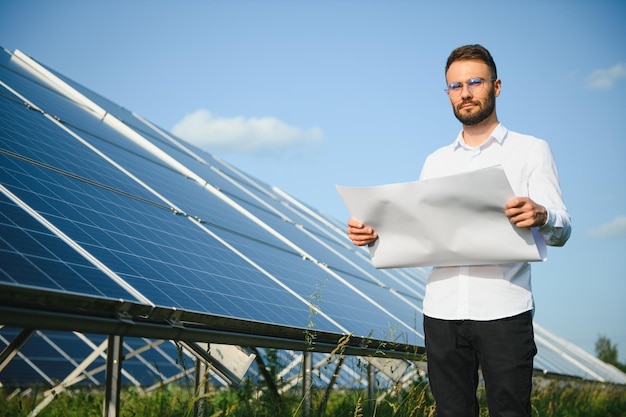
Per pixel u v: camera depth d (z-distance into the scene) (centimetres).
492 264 389
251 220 1142
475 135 423
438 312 407
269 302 693
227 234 898
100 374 1058
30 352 964
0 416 641
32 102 909
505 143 413
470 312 393
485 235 373
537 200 389
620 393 2438
